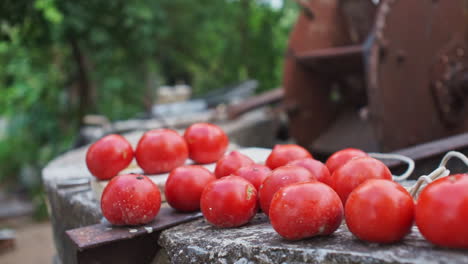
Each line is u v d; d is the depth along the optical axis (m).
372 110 1.55
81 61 3.06
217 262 0.58
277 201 0.56
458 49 1.73
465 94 1.71
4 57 3.45
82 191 0.90
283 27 3.75
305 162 0.67
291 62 2.13
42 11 2.37
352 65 2.02
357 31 2.15
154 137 0.79
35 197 3.21
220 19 3.73
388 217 0.50
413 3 1.63
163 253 0.68
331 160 0.70
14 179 3.82
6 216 3.02
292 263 0.53
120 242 0.66
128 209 0.66
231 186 0.63
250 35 3.74
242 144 2.09
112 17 2.97
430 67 1.68
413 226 0.55
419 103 1.66
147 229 0.66
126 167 0.79
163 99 4.27
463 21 1.75
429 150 0.88
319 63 2.06
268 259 0.54
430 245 0.49
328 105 2.25
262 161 0.82
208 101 3.36
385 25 1.56
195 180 0.71
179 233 0.65
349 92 2.22
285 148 0.74
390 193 0.51
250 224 0.65
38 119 3.35
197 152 0.83
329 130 2.25
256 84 3.56
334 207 0.55
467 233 0.46
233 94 3.31
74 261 0.65
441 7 1.69
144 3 3.04
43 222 2.87
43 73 3.37
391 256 0.48
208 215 0.64
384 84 1.57
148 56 3.39
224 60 3.96
